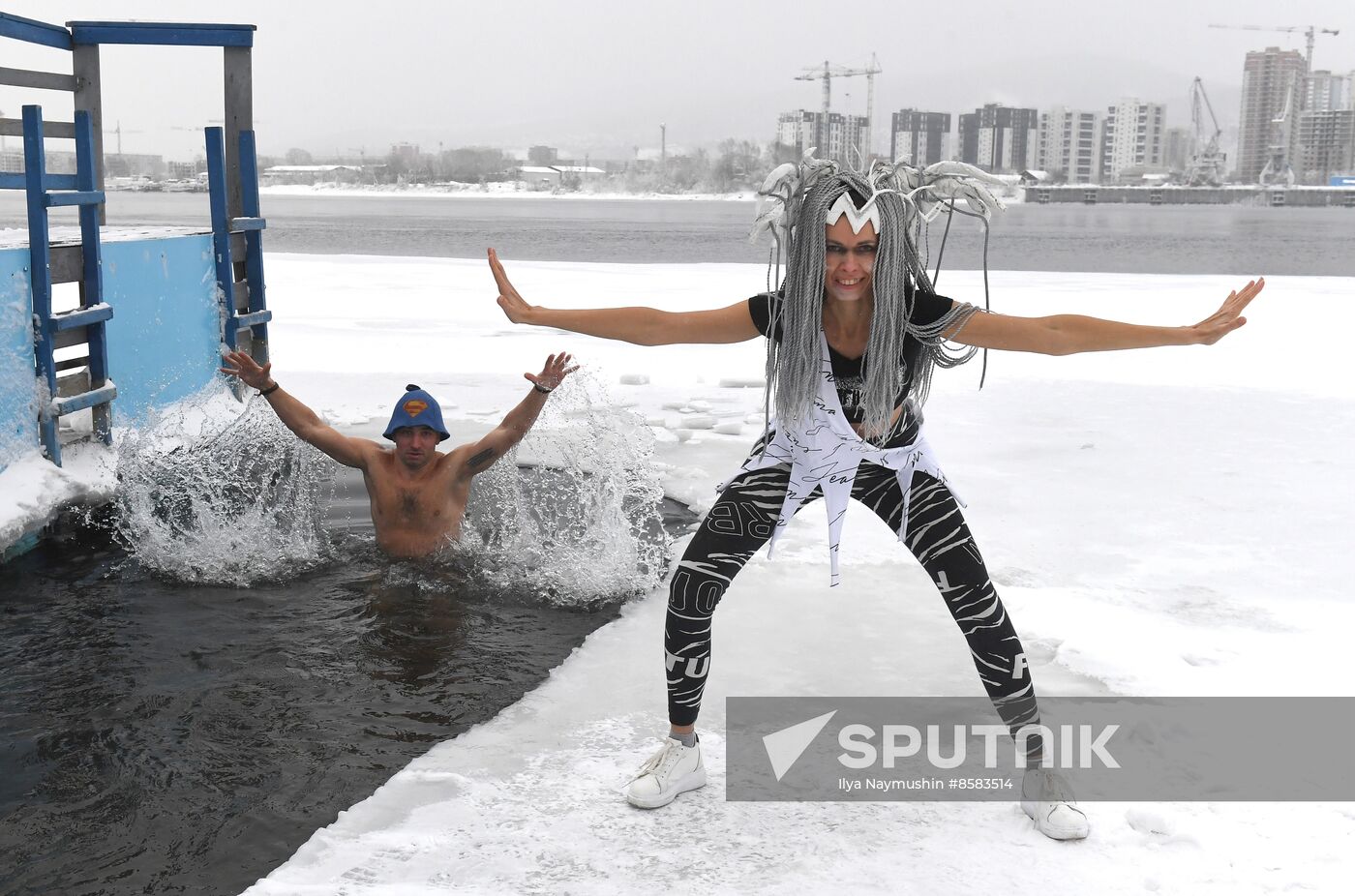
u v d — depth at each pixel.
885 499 3.52
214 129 8.93
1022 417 9.62
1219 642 4.71
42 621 5.00
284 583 5.50
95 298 7.13
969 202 3.28
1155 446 8.48
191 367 8.71
